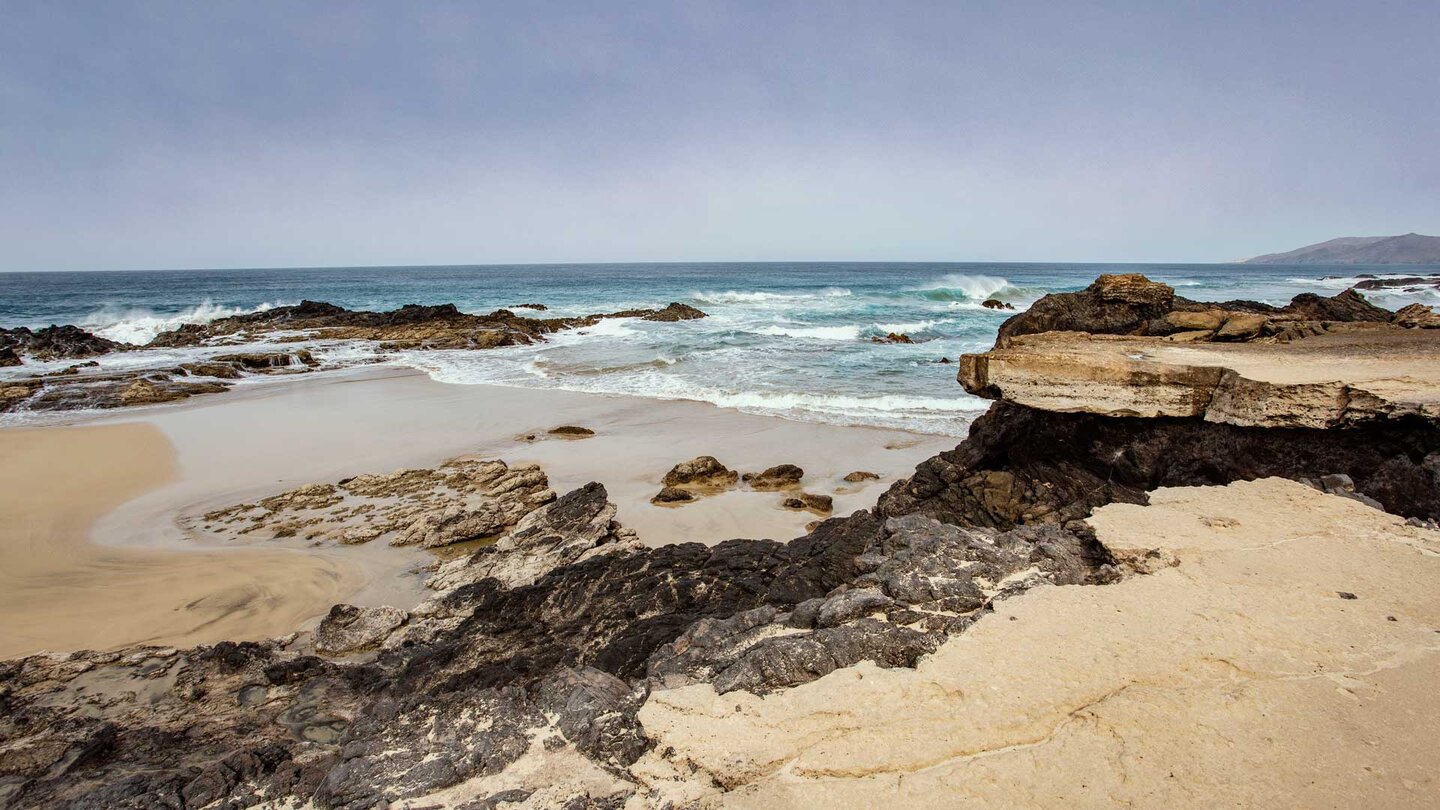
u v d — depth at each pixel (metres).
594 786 3.89
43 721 6.83
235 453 17.80
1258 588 5.01
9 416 21.92
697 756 3.90
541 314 57.59
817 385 24.52
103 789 4.73
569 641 7.70
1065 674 4.20
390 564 11.62
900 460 16.47
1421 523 6.15
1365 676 4.04
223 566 11.48
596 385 25.83
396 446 18.28
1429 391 7.14
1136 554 5.57
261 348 36.56
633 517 13.35
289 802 4.37
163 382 26.44
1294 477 7.83
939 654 4.49
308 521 13.34
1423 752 3.45
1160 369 8.57
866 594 5.38
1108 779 3.43
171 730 6.46
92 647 9.02
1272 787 3.30
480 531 12.56
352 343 38.38
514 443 18.45
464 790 4.03
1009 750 3.67
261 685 7.58
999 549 6.04
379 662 8.19
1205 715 3.80
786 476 15.23
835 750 3.79
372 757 4.42
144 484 15.59
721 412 21.14
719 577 8.60
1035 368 9.23
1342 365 8.39
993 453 10.70
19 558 11.80
